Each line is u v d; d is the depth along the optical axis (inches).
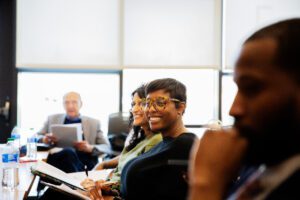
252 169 14.6
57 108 183.3
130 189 57.9
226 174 14.5
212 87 184.9
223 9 182.5
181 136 55.7
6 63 179.5
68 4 177.2
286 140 12.7
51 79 182.4
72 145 132.3
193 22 182.1
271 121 12.8
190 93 184.1
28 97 181.6
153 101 59.4
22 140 126.0
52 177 61.2
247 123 13.2
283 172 12.6
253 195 13.2
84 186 67.8
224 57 182.7
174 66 182.2
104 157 131.9
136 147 76.4
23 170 89.6
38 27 176.1
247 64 13.3
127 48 180.7
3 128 179.9
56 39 177.3
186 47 182.1
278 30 13.3
